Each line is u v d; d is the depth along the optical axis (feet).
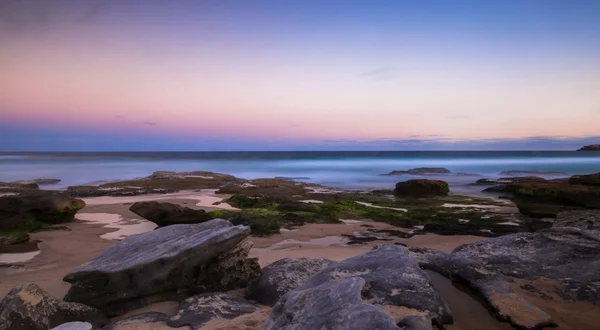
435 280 20.88
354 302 12.26
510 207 64.28
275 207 58.90
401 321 14.24
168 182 98.53
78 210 52.90
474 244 25.21
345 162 235.40
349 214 54.70
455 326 16.47
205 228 25.55
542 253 22.34
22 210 45.42
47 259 31.81
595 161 236.02
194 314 18.93
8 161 227.20
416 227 47.70
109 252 23.71
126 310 21.25
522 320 16.38
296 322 12.45
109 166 182.91
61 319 18.30
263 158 295.89
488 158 302.45
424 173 151.84
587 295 18.22
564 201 64.59
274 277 22.61
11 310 17.25
